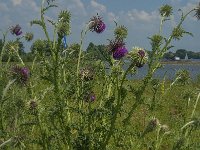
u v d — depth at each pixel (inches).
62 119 47.1
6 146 46.4
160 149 64.4
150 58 47.9
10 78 50.6
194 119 52.0
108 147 49.8
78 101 48.5
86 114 46.2
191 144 51.8
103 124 48.0
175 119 71.7
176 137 52.1
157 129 54.7
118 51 48.5
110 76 47.8
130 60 45.4
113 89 50.5
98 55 50.2
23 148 48.8
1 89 49.4
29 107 48.6
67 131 47.2
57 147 49.3
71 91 48.6
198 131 61.1
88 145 46.3
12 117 50.2
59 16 51.5
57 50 47.5
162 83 60.4
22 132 53.5
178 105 83.0
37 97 53.1
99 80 49.8
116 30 52.3
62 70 49.8
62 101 46.9
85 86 49.1
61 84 49.6
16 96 50.7
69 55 51.3
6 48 65.1
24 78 50.8
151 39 51.3
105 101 49.1
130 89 45.7
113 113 45.8
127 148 49.9
